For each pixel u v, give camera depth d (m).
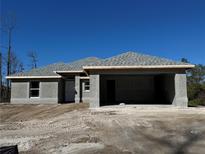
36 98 26.28
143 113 14.16
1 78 41.31
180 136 8.55
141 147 7.36
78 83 26.41
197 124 10.36
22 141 9.05
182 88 17.83
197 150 6.89
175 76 17.98
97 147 7.51
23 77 26.31
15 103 26.34
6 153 6.15
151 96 23.23
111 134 9.21
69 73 26.73
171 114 13.45
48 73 26.94
